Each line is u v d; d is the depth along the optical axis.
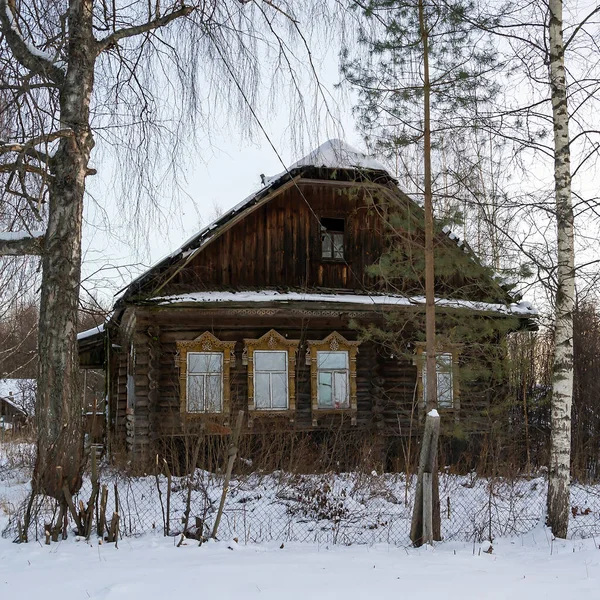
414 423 14.63
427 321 8.45
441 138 8.84
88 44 9.75
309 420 14.30
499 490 11.49
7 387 31.03
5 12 9.52
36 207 9.37
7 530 7.77
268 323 14.38
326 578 6.09
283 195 14.88
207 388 13.87
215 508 9.11
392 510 9.98
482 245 9.84
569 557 7.31
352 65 8.88
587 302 15.27
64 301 9.25
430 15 8.61
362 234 15.27
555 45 8.77
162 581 5.81
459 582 6.08
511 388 15.12
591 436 14.99
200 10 9.79
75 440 8.90
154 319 13.68
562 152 8.65
